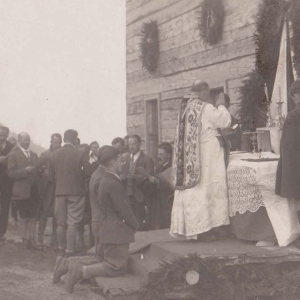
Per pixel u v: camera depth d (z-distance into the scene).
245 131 8.23
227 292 5.35
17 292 6.76
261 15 7.84
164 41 12.12
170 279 5.45
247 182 6.00
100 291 6.26
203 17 10.10
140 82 13.42
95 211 7.45
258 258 5.57
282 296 5.30
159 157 8.88
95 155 11.12
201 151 6.34
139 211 8.81
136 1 13.49
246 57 9.12
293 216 5.84
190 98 6.55
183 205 6.44
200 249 5.93
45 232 12.01
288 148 5.62
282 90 7.60
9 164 9.76
